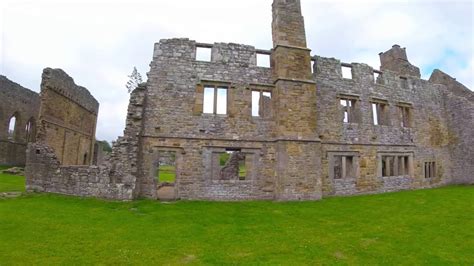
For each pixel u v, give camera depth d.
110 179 17.00
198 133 19.06
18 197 16.06
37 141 23.84
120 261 8.63
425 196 20.72
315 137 19.73
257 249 9.91
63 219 12.51
